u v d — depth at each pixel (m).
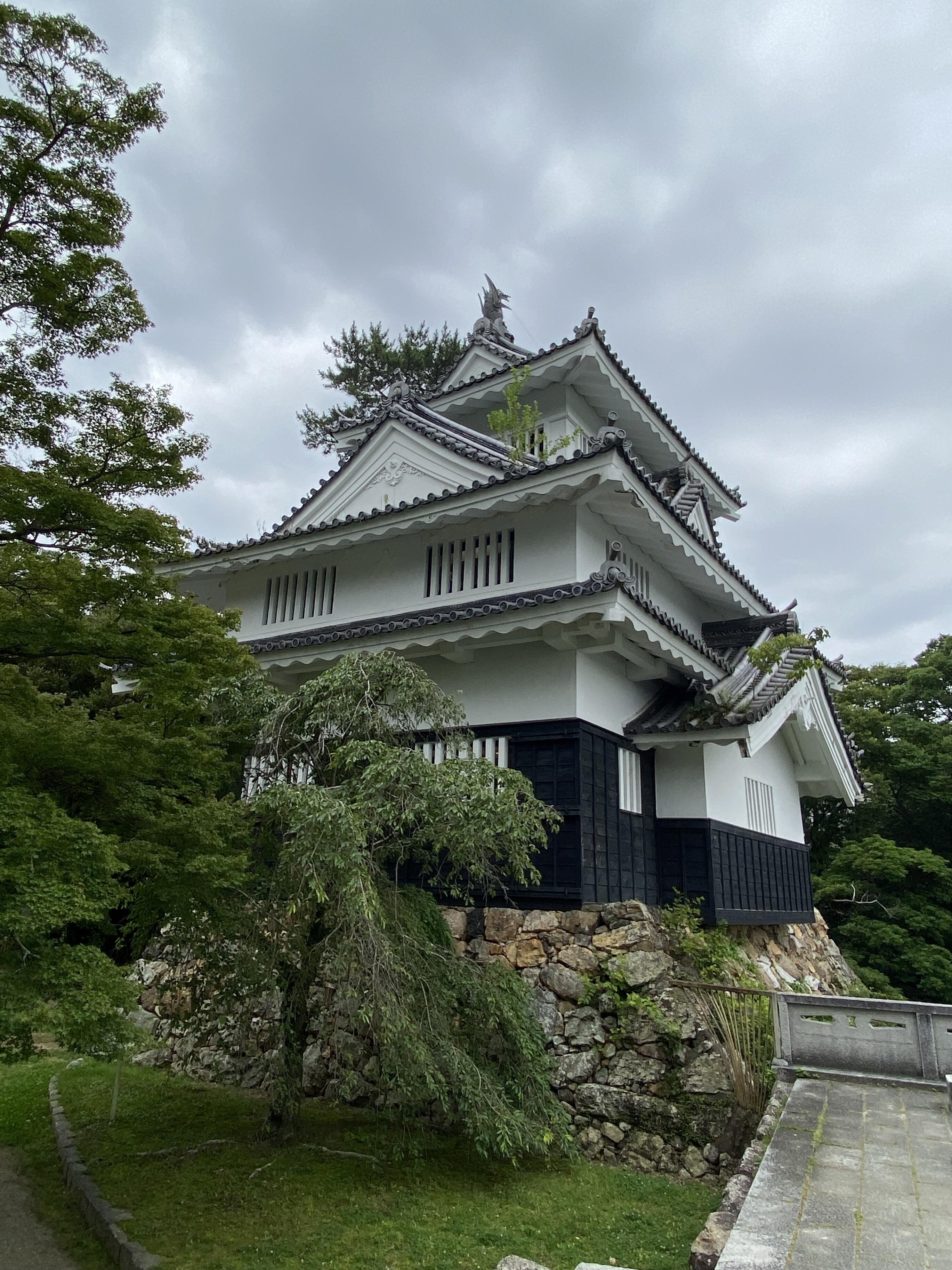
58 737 6.66
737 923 12.59
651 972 9.57
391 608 13.64
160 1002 12.42
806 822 28.31
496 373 16.91
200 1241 6.64
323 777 8.84
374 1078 10.19
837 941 23.55
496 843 8.40
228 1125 9.59
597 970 9.81
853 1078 8.39
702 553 13.87
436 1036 7.54
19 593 6.79
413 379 32.38
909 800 26.69
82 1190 7.75
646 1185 7.95
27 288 6.30
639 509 11.98
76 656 6.90
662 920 11.02
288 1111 8.91
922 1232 4.90
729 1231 5.25
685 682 13.37
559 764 10.90
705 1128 8.43
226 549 14.40
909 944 21.91
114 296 6.64
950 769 25.47
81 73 6.41
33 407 6.55
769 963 14.12
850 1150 6.38
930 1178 5.79
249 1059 11.45
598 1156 8.73
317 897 7.61
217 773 8.52
